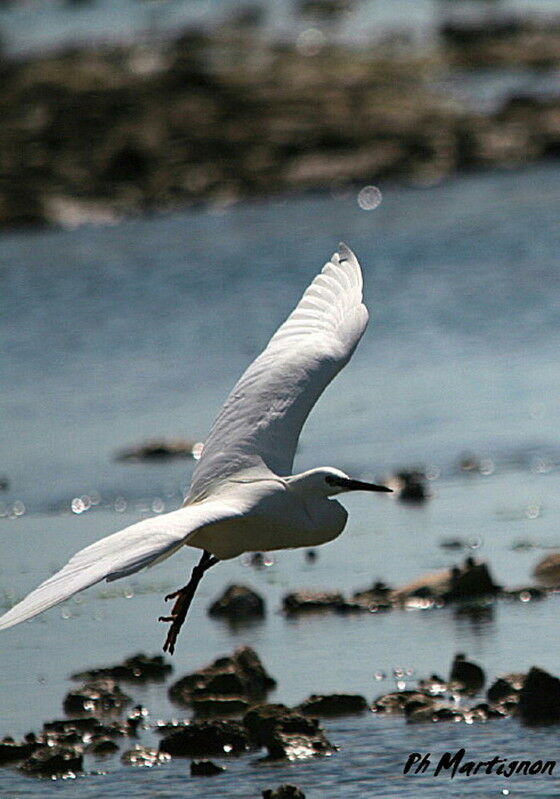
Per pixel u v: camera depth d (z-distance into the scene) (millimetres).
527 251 28562
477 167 39312
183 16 64875
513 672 10656
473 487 16281
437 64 49500
